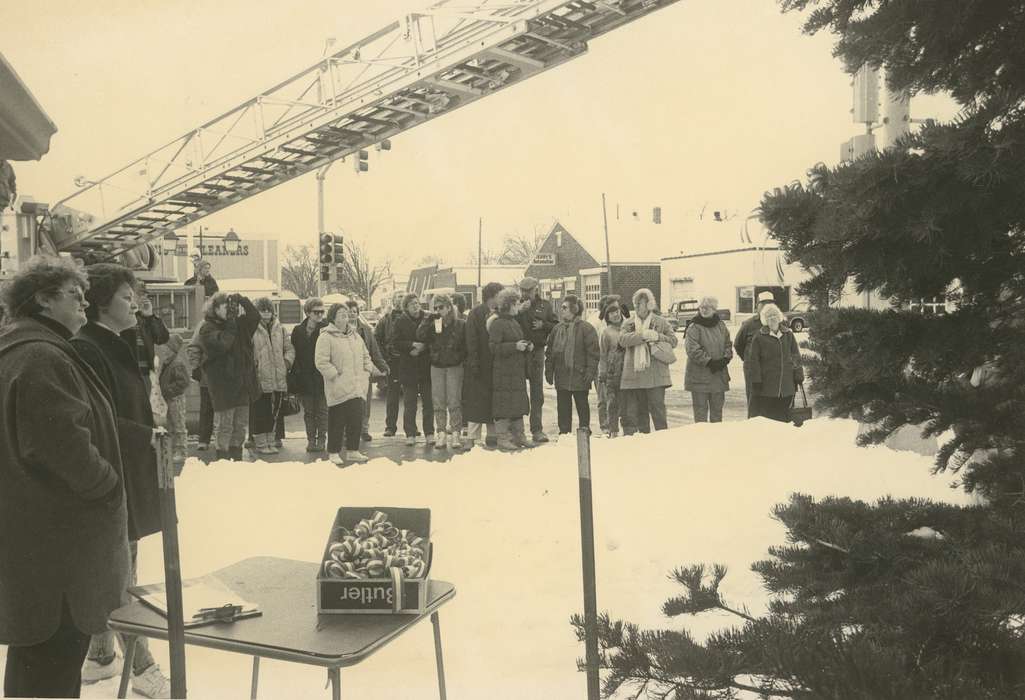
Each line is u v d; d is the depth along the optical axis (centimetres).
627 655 229
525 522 635
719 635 234
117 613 273
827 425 864
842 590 248
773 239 253
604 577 510
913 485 665
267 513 672
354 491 741
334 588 272
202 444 994
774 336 901
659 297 3909
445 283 4097
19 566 280
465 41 1347
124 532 307
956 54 252
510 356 971
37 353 281
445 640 419
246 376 924
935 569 205
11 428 280
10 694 287
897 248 238
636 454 819
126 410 349
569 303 1006
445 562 550
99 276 348
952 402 243
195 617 263
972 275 248
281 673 386
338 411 891
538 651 401
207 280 1372
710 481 709
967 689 189
